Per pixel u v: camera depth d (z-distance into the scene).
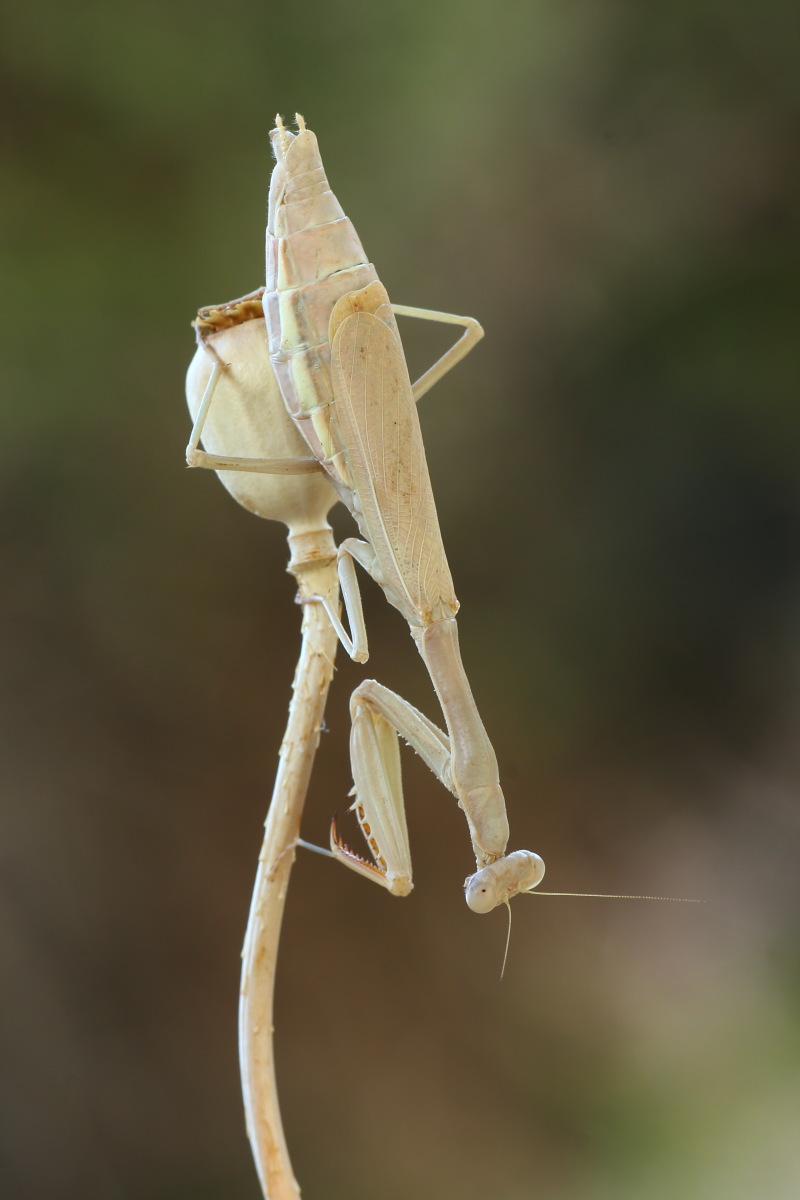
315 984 1.08
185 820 1.09
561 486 1.22
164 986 1.03
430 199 1.16
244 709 1.13
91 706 1.08
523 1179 1.00
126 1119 0.97
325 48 1.11
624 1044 1.08
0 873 1.01
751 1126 0.98
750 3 1.13
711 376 1.19
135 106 1.07
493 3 1.13
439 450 1.20
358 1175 1.00
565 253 1.19
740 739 1.22
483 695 1.20
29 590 1.07
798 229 1.17
